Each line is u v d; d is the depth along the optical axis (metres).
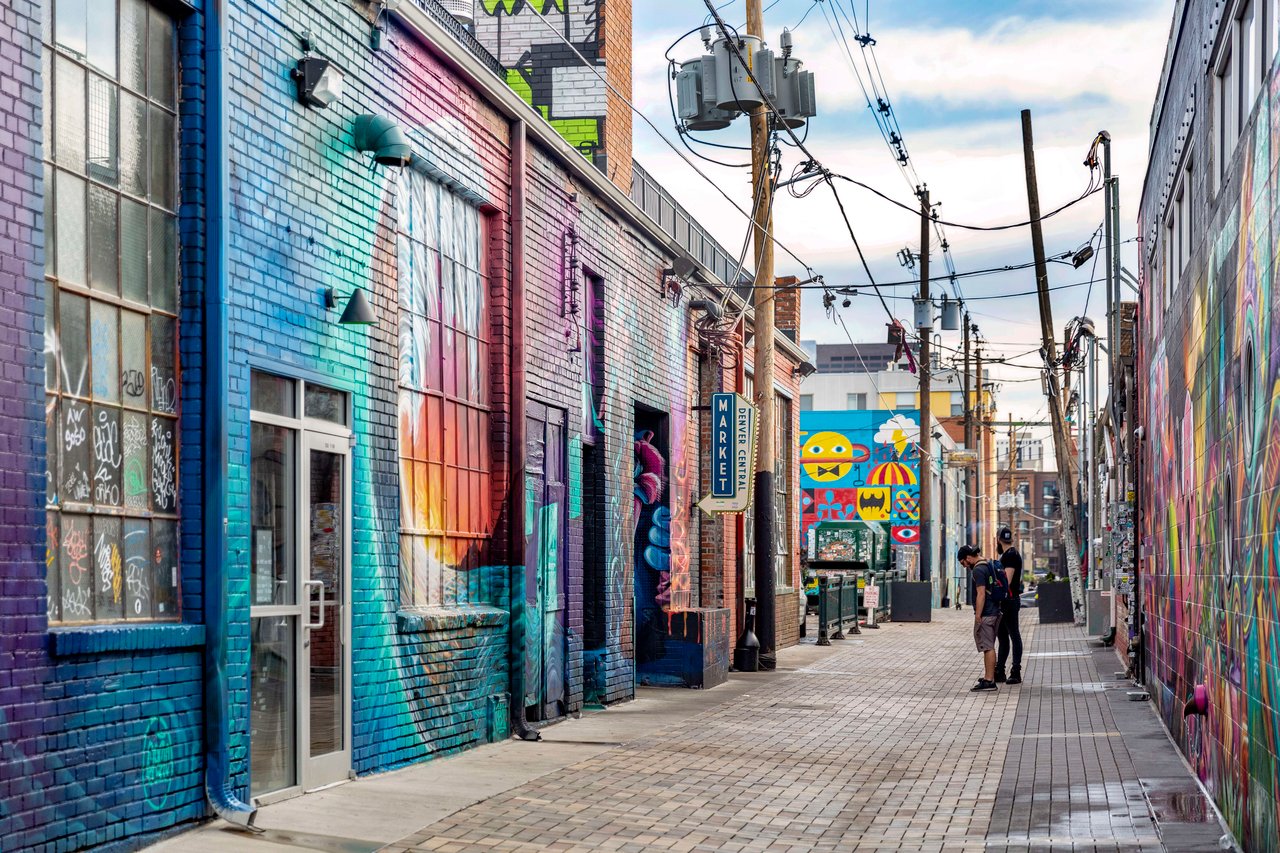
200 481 7.77
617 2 18.36
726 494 19.30
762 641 21.06
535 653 13.17
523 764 10.95
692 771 10.98
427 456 11.27
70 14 7.00
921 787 10.41
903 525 54.44
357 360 9.75
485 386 12.59
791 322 28.42
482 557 12.41
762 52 17.55
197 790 7.63
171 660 7.41
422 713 10.73
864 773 11.12
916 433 54.44
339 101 9.58
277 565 8.71
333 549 9.44
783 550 27.00
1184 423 11.70
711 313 20.12
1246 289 7.62
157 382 7.62
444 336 11.68
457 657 11.42
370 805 8.73
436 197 11.56
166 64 7.84
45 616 6.35
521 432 12.70
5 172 6.20
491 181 12.47
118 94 7.38
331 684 9.36
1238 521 7.98
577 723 13.91
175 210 7.86
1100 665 22.02
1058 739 13.07
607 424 15.74
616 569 15.99
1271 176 6.70
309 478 9.10
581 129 17.84
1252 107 7.42
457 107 11.71
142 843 7.07
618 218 16.25
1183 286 11.73
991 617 18.09
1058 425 35.41
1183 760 11.55
